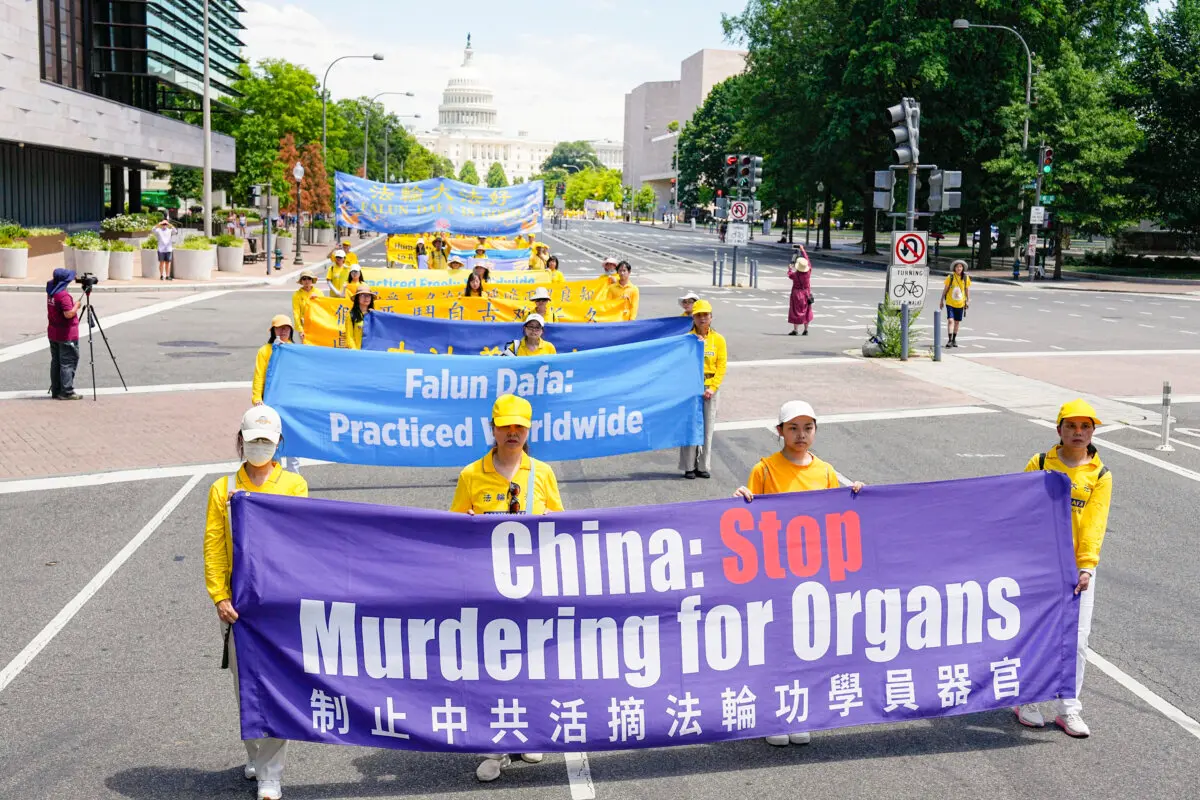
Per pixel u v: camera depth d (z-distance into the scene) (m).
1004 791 5.84
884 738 6.52
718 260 60.34
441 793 5.75
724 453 14.31
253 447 5.79
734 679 6.10
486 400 11.30
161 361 20.14
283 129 80.94
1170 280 51.03
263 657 5.70
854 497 6.28
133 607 8.38
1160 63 55.66
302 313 15.64
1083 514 6.64
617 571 5.98
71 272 16.22
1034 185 49.41
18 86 42.47
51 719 6.52
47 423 14.78
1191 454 14.79
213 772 5.95
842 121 58.59
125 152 54.59
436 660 5.84
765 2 69.94
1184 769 6.12
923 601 6.36
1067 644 6.54
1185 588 9.29
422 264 32.19
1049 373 21.53
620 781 5.91
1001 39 54.81
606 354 11.55
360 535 5.79
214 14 72.19
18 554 9.59
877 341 23.28
